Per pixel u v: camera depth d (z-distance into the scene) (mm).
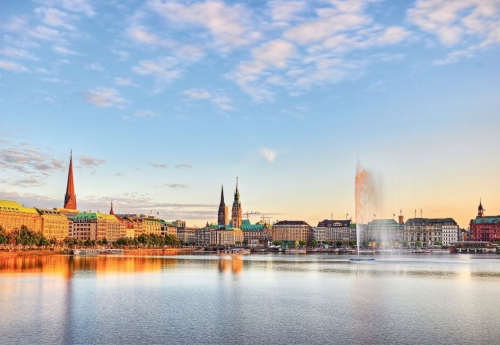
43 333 76625
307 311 94438
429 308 97375
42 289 123625
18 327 80375
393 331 78062
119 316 89312
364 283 140375
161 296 113250
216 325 82312
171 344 70938
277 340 73000
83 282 140000
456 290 123688
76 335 75500
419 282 142500
